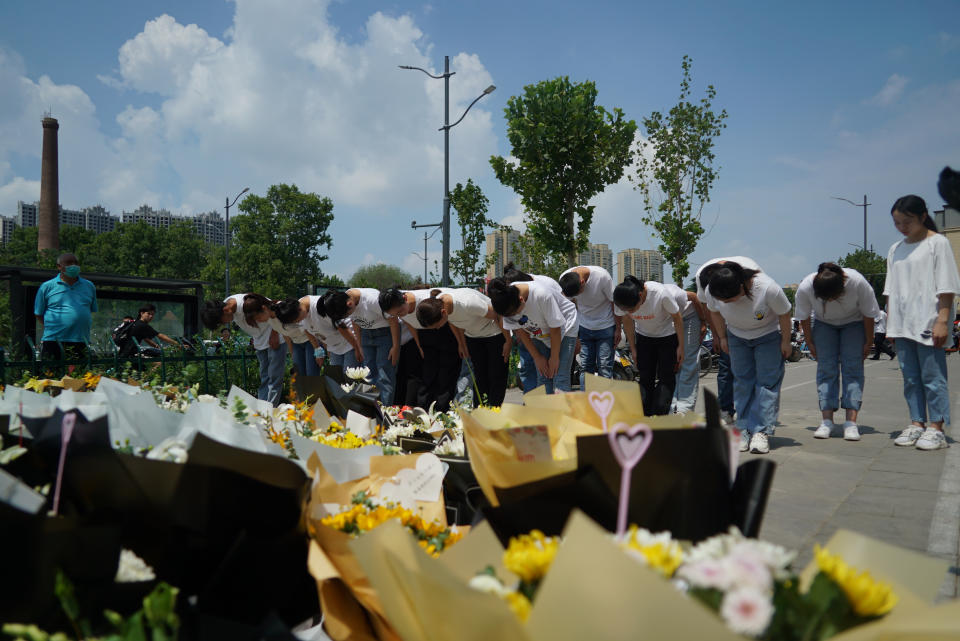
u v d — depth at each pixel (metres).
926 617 0.86
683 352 6.18
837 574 0.95
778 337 5.29
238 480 1.50
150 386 4.25
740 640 0.80
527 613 1.04
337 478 2.14
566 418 1.90
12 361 6.53
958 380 12.59
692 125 16.19
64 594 1.19
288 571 1.69
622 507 1.26
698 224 16.28
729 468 1.25
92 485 1.54
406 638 1.20
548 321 5.39
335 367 5.14
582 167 14.34
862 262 37.72
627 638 0.86
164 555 1.55
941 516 3.37
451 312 5.82
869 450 5.20
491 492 1.60
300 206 66.44
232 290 63.97
